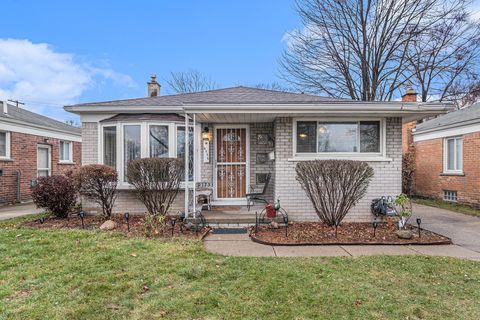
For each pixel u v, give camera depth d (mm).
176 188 7234
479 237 6027
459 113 12719
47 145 13625
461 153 11156
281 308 3021
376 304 3102
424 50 16781
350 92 18156
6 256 4516
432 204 11117
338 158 7273
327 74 18547
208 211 7629
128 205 8008
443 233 6371
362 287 3506
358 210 7211
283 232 6184
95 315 2889
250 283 3604
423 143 13609
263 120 8062
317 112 6766
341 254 4836
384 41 17141
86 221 7199
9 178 11383
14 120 11516
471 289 3479
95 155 8117
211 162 8477
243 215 7129
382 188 7215
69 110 7898
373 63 17562
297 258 4582
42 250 4789
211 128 8508
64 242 5238
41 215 8266
